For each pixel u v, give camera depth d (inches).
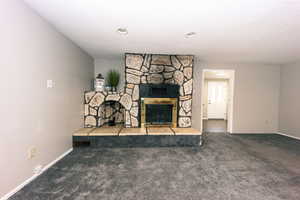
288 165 93.2
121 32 90.6
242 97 173.9
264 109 176.2
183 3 60.9
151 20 75.7
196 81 168.6
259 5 61.2
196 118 170.1
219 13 68.1
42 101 77.9
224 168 88.1
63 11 69.1
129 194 63.9
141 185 70.3
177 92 138.5
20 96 63.5
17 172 62.7
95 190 66.1
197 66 167.9
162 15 70.7
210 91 281.3
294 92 159.9
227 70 171.2
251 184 72.4
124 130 126.6
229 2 59.6
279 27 80.8
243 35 92.3
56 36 89.6
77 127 122.4
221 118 281.6
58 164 89.4
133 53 135.8
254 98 174.9
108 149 115.0
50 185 68.5
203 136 160.7
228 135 165.9
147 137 121.0
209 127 209.0
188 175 79.8
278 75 175.9
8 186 58.7
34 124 72.1
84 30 89.1
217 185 71.2
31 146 70.4
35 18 71.2
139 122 138.5
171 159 99.2
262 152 114.6
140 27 83.7
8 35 57.3
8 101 57.9
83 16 73.1
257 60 157.3
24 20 64.7
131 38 100.0
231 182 73.9
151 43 109.2
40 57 75.7
